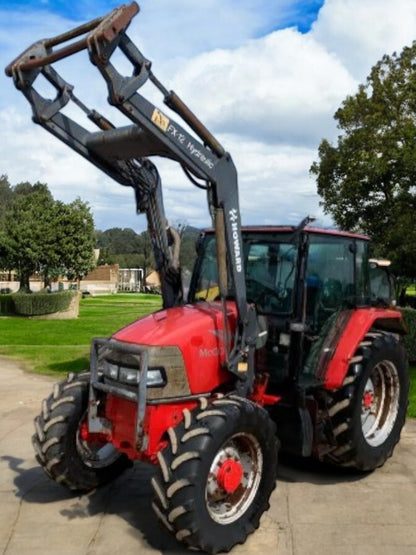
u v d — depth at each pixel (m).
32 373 11.51
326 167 17.53
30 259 35.25
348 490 5.25
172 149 4.28
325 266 5.59
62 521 4.64
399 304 14.84
